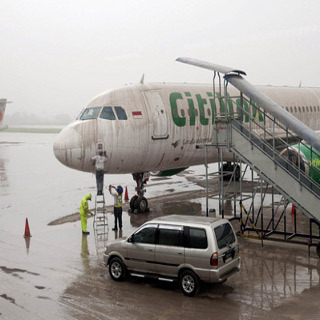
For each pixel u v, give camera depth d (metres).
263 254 14.52
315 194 14.12
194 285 10.91
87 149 18.42
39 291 11.55
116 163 19.33
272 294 11.02
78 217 21.12
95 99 19.83
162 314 9.97
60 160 18.73
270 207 22.28
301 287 11.47
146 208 21.66
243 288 11.49
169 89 21.84
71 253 15.05
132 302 10.72
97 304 10.63
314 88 34.66
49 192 29.38
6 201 25.98
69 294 11.31
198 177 35.22
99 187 18.95
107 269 13.31
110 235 17.44
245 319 9.59
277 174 14.80
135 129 19.45
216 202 23.75
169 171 23.97
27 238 17.23
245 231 17.28
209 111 22.83
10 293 11.44
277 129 25.89
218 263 10.65
